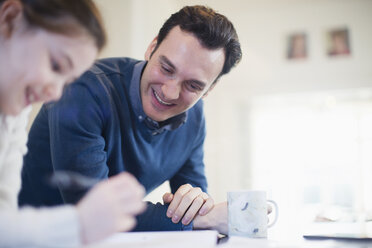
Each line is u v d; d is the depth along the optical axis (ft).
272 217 3.99
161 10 8.23
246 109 11.11
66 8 1.72
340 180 10.20
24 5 1.68
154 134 3.43
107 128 3.11
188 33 3.05
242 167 10.84
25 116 2.33
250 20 11.07
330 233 2.71
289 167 10.59
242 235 2.46
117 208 1.49
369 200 9.83
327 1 10.53
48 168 3.22
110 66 3.45
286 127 10.84
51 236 1.42
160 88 3.17
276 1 10.44
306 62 10.73
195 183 3.98
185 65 3.02
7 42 1.69
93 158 2.81
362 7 10.51
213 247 1.80
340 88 10.42
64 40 1.69
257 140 10.92
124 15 6.96
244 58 11.04
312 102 10.77
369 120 10.28
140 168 3.49
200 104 4.06
